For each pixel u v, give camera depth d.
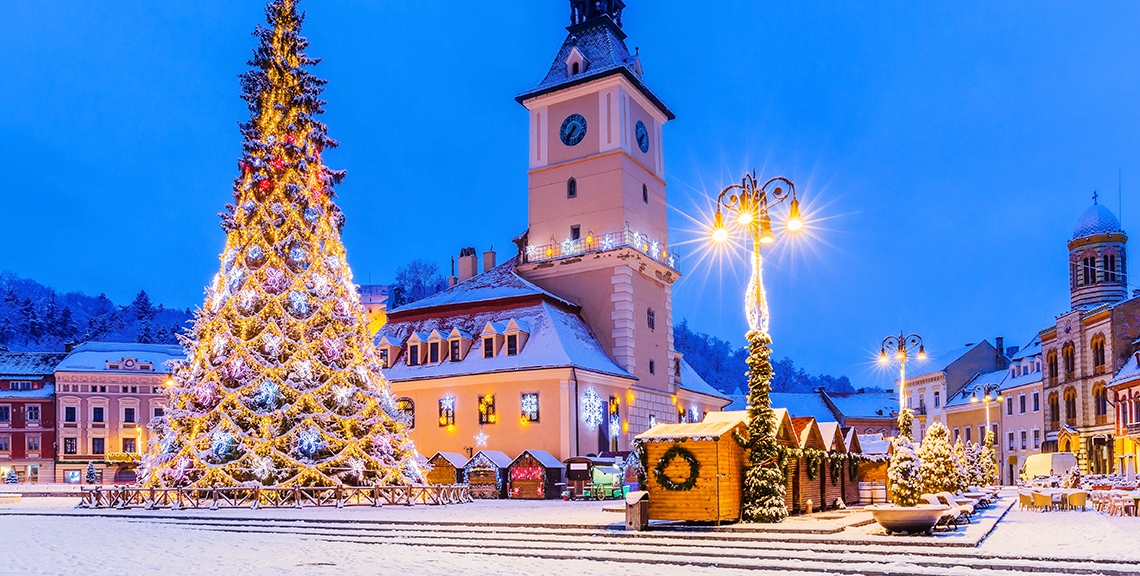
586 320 59.34
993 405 91.56
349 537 25.25
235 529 28.12
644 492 23.09
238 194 40.06
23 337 158.00
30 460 91.25
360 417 38.12
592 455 51.44
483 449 52.34
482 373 52.66
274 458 36.41
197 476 36.69
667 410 62.88
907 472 29.41
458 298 59.84
